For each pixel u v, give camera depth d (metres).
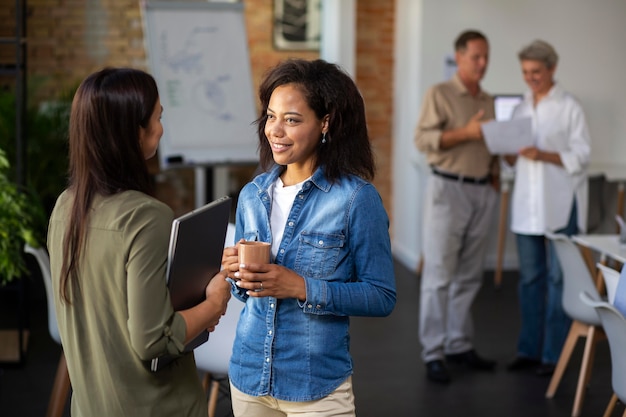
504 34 7.14
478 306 6.36
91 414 1.93
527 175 4.85
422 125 4.80
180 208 8.38
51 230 1.97
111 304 1.86
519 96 6.96
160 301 1.81
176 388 1.95
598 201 7.09
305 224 2.22
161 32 6.95
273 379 2.23
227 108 7.05
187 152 6.90
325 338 2.22
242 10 7.16
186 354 2.00
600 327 4.22
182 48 6.99
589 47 7.25
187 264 1.89
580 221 4.91
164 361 1.90
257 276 2.08
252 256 2.07
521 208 4.87
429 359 4.76
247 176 8.52
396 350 5.29
